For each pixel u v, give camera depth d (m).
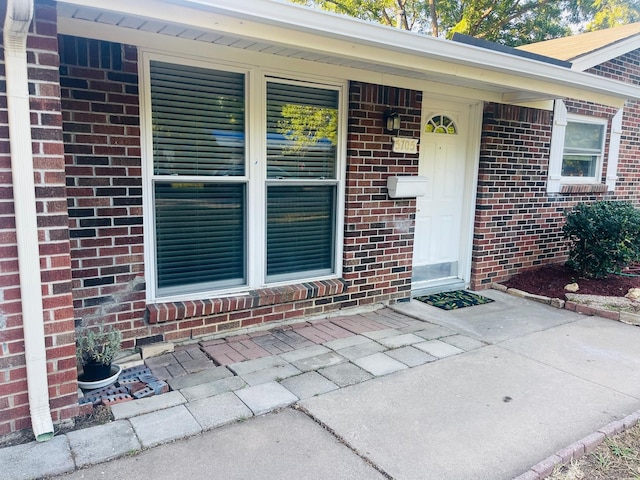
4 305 2.42
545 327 4.76
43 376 2.53
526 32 14.45
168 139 3.74
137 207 3.56
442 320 4.87
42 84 2.38
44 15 2.36
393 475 2.38
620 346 4.28
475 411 3.05
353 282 4.91
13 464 2.34
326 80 4.43
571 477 2.42
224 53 3.77
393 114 4.79
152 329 3.76
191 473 2.34
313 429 2.78
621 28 8.05
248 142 4.09
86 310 3.45
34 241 2.42
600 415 3.04
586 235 6.02
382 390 3.29
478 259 6.04
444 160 5.82
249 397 3.11
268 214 4.39
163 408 2.93
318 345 4.07
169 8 2.62
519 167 6.21
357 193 4.77
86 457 2.42
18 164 2.32
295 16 2.91
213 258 4.14
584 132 7.18
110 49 3.32
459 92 5.31
